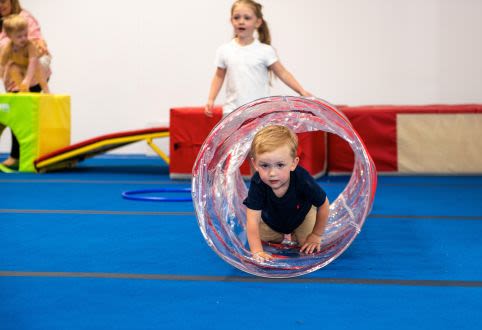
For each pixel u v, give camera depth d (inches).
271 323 81.2
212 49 305.0
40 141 245.8
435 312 85.2
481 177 232.5
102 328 79.4
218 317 83.4
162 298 91.3
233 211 127.6
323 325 80.4
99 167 268.4
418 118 236.7
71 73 311.7
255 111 120.1
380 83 295.6
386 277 102.3
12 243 124.9
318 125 127.0
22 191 194.9
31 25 251.8
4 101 244.1
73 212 158.9
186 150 227.5
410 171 238.1
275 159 104.3
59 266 108.0
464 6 287.3
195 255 116.3
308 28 297.0
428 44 290.8
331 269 107.3
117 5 307.1
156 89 309.4
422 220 150.0
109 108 312.3
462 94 291.1
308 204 117.0
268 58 176.7
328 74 297.9
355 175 134.1
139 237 130.7
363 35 294.5
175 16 305.4
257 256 108.7
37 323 81.0
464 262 111.7
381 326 80.0
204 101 307.7
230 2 302.0
